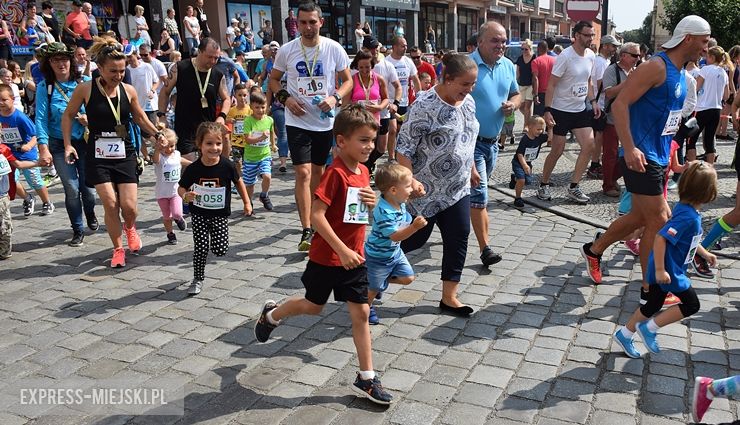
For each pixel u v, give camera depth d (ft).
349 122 11.13
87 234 22.24
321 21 19.53
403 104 34.12
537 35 172.45
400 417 10.78
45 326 14.52
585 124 25.08
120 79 17.88
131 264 18.92
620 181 30.09
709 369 12.32
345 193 11.36
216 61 21.42
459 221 14.71
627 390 11.58
